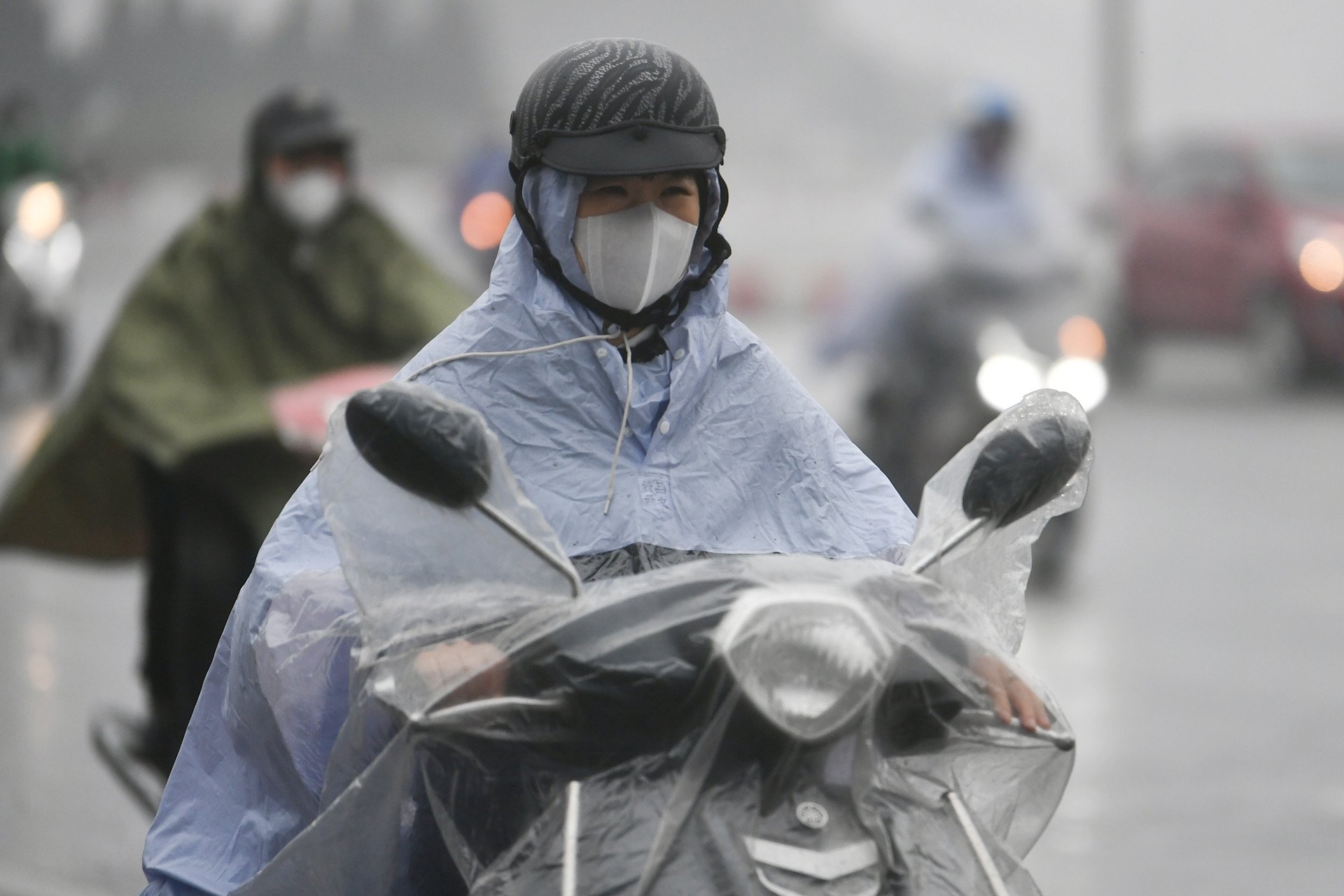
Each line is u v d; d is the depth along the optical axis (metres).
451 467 9.27
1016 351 40.44
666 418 11.05
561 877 8.99
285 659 10.49
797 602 9.13
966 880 9.37
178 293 23.12
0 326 58.31
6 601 34.16
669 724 9.21
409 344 23.28
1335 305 69.38
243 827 10.86
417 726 9.28
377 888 9.89
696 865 8.95
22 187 58.84
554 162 10.71
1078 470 10.31
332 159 23.19
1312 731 26.70
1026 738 9.86
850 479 11.60
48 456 23.44
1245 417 64.94
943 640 9.70
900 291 41.69
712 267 11.36
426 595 9.53
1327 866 21.08
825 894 8.97
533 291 11.07
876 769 9.45
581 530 10.75
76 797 23.17
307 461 22.19
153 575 23.36
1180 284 73.25
